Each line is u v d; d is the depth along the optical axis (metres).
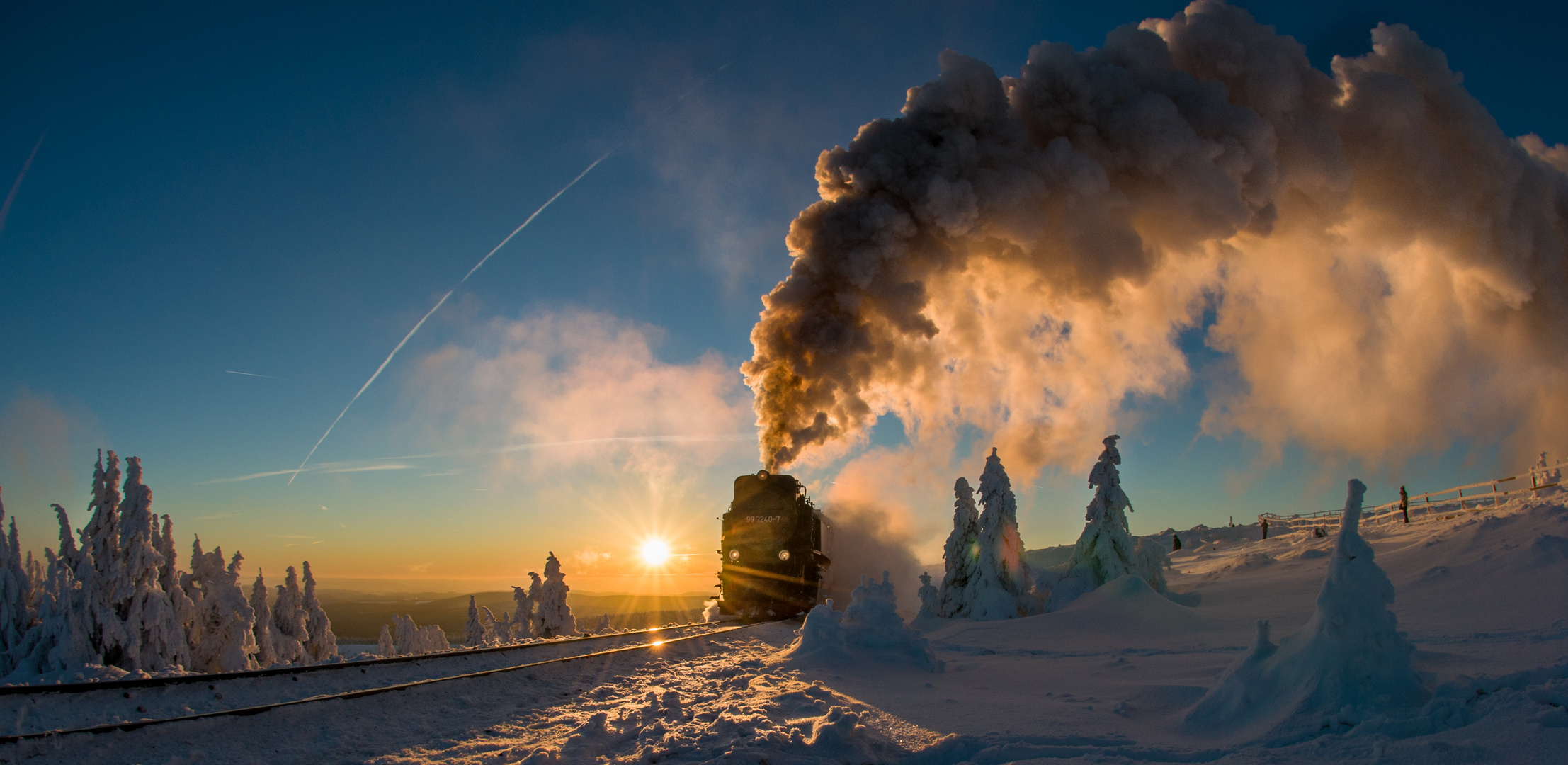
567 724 9.21
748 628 20.20
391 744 8.31
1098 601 21.09
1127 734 7.88
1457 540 20.73
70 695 8.95
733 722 7.95
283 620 22.23
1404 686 7.44
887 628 13.47
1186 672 11.76
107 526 16.56
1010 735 7.61
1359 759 6.36
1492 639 12.52
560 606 26.44
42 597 16.50
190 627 18.72
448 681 10.80
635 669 13.30
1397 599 17.73
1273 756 6.68
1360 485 8.20
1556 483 26.56
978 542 23.81
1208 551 47.31
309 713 8.95
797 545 24.53
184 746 7.84
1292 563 27.12
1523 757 5.83
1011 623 20.31
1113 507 24.50
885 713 8.79
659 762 6.98
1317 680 7.54
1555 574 15.76
